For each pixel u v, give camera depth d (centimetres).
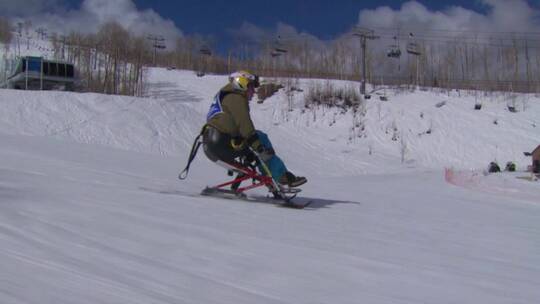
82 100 2672
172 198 580
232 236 402
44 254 295
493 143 2950
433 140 3055
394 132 3172
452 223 621
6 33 5884
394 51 4200
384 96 3656
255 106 3716
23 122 2361
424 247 440
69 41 4600
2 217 373
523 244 498
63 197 497
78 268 275
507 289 324
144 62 4709
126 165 1217
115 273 275
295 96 3841
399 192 1054
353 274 329
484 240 507
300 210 604
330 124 3394
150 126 2586
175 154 2398
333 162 2742
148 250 333
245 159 623
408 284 318
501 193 1135
